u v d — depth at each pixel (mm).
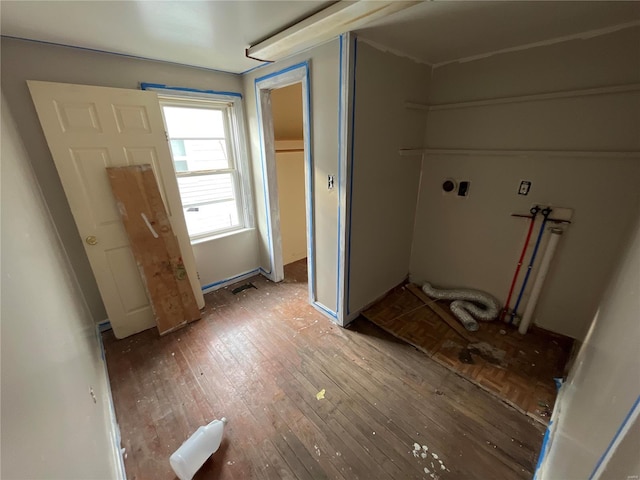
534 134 2014
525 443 1472
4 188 981
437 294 2732
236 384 1862
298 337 2318
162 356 2123
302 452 1448
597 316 1564
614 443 587
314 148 2164
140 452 1456
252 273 3393
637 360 599
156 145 2242
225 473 1359
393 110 2170
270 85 2424
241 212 3197
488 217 2393
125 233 2205
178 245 2422
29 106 1823
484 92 2182
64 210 2068
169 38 1788
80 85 1871
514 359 2033
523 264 2262
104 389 1668
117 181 2084
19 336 665
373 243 2459
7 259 758
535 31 1691
